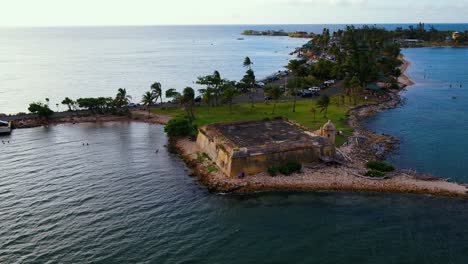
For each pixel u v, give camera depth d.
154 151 96.75
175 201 67.88
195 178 78.50
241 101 144.88
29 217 62.09
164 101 172.12
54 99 169.38
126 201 67.94
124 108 142.75
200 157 87.25
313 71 178.00
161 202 67.50
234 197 69.06
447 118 122.69
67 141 106.06
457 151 90.81
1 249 53.25
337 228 58.25
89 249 53.28
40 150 97.75
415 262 50.12
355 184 71.25
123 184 75.50
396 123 116.75
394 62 183.88
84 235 56.78
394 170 76.75
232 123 95.69
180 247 53.84
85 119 130.50
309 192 69.81
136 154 94.25
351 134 100.81
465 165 81.75
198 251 52.94
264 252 52.62
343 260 50.78
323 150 81.00
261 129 91.25
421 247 53.16
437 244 53.75
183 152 93.38
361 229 57.81
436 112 130.75
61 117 132.00
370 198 67.12
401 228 57.78
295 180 73.25
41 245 54.28
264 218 61.56
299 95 152.38
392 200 66.25
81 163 87.88
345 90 156.62
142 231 57.91
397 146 94.69
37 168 84.50
